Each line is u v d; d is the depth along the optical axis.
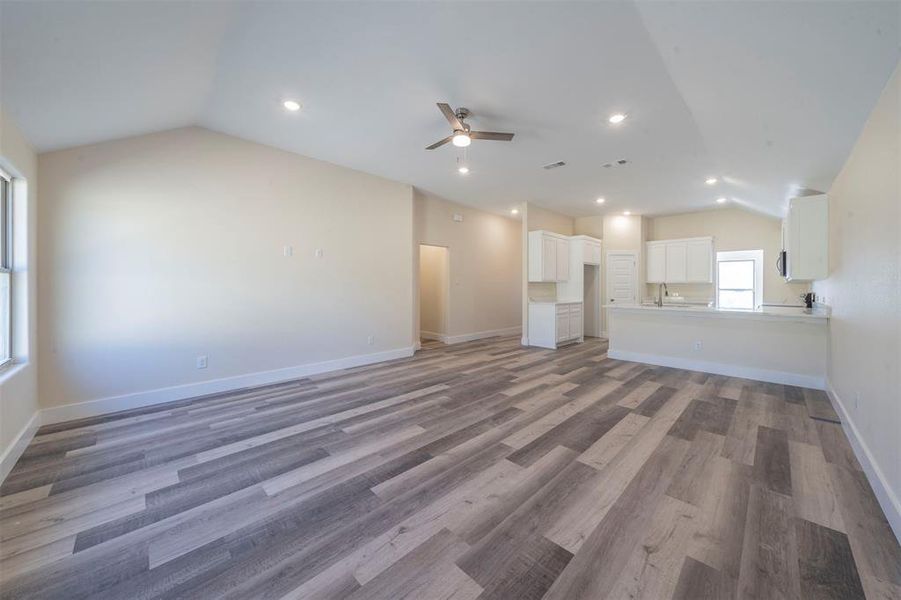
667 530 1.66
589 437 2.67
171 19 1.96
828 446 2.51
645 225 7.84
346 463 2.31
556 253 7.11
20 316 2.69
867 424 2.20
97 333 3.21
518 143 3.92
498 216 8.11
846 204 2.89
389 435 2.73
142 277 3.43
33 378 2.81
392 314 5.55
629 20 2.10
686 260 7.36
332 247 4.80
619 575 1.41
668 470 2.20
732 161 4.09
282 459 2.37
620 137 3.73
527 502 1.88
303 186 4.48
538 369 4.84
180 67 2.47
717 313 4.52
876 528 1.67
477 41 2.30
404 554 1.53
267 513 1.81
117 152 3.29
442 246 6.87
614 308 5.51
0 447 2.16
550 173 4.99
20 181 2.70
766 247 6.74
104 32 1.91
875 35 1.54
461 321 7.32
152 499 1.94
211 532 1.68
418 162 4.64
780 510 1.81
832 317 3.53
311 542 1.60
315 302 4.64
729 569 1.43
